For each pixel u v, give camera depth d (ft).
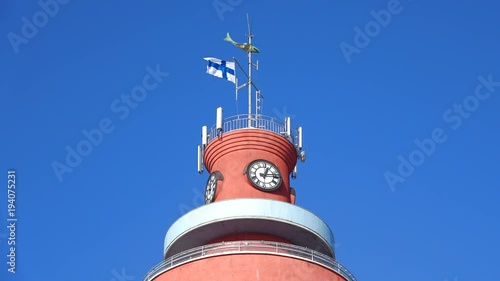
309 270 253.24
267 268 249.96
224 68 301.63
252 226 265.13
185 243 271.49
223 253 253.24
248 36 310.65
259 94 300.20
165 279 258.37
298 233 267.39
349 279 262.26
